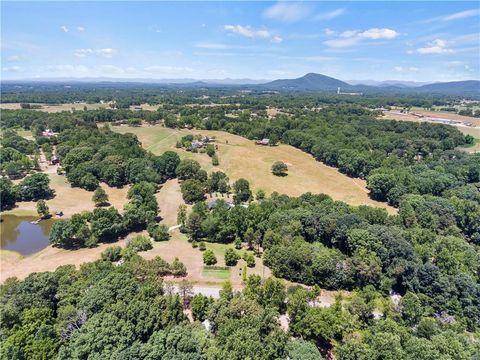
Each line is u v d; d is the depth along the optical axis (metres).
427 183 134.38
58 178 150.62
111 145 175.00
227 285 69.25
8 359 47.41
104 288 59.75
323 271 76.50
